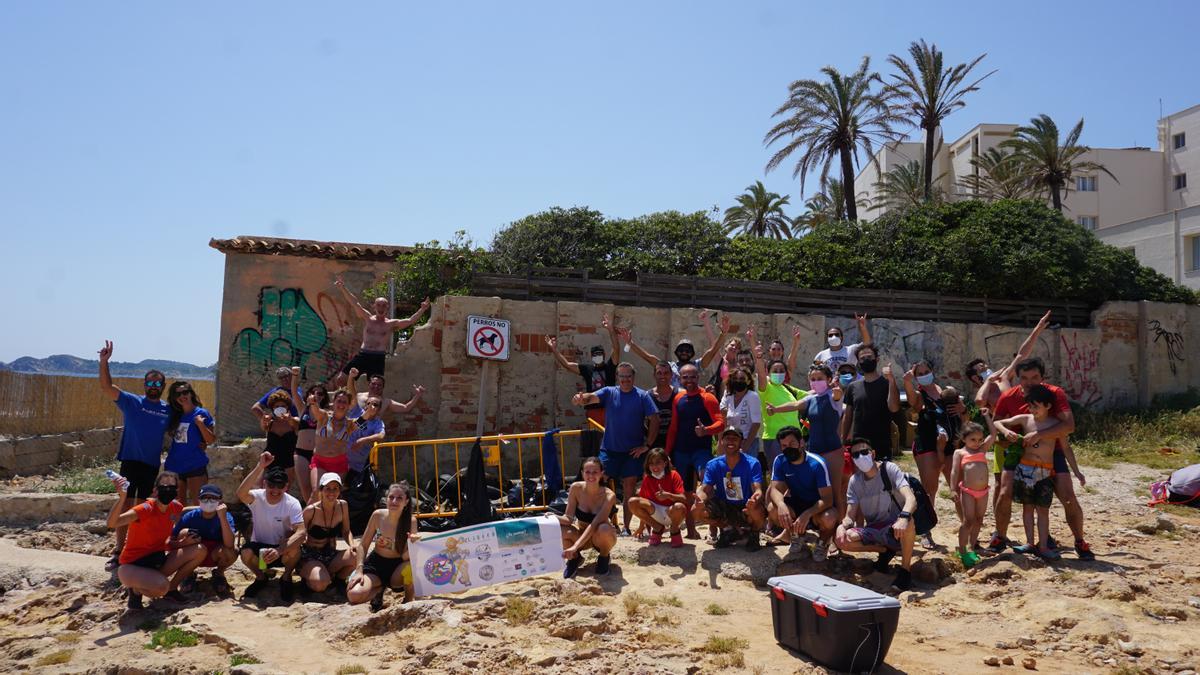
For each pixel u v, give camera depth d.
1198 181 47.94
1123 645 6.76
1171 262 35.53
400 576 8.64
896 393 9.43
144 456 10.08
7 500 11.52
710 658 6.59
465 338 14.63
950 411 9.88
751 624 7.50
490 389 14.61
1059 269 18.73
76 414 20.03
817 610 6.41
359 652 7.03
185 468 10.34
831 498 8.95
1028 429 8.84
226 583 9.07
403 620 7.60
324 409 11.16
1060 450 8.95
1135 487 12.59
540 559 8.77
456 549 8.59
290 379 11.96
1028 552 8.84
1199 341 19.36
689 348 11.09
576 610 7.58
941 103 34.38
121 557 8.60
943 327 17.69
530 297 16.55
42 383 18.55
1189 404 18.06
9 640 7.75
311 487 10.48
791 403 10.35
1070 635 7.11
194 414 10.45
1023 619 7.50
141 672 6.68
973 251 18.86
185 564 8.73
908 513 8.36
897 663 6.58
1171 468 13.80
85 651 7.37
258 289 17.36
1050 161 37.38
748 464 9.32
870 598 6.37
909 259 19.53
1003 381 9.91
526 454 14.38
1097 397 18.48
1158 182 50.28
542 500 11.81
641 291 17.02
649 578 8.77
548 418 14.93
